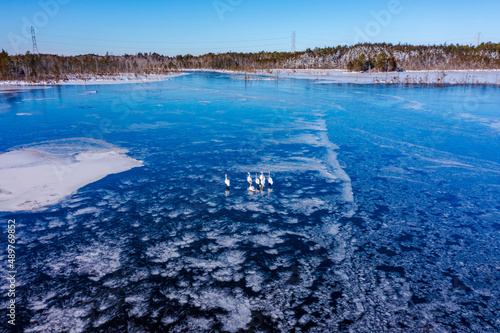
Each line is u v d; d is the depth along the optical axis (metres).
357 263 13.07
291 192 19.59
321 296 11.28
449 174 22.47
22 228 15.44
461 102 53.78
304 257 13.43
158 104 54.81
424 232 15.34
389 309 10.72
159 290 11.55
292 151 27.72
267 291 11.51
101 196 18.88
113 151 27.39
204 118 42.25
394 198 18.83
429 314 10.52
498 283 11.92
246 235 15.02
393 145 29.38
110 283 11.91
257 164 24.45
